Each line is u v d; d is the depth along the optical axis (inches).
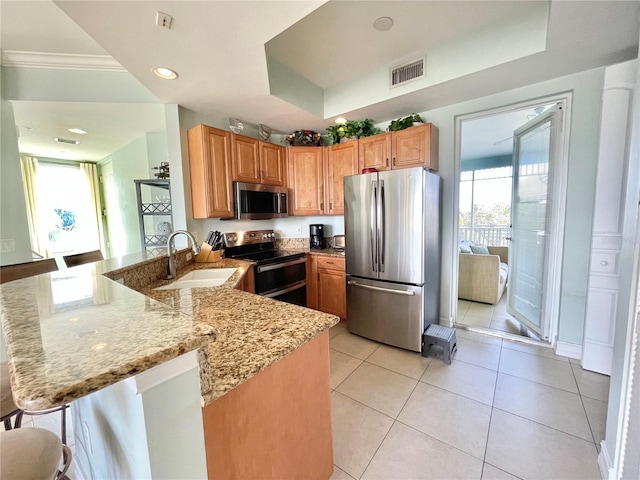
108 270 55.9
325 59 99.6
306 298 136.6
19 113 106.6
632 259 44.4
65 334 22.5
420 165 107.0
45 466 29.8
